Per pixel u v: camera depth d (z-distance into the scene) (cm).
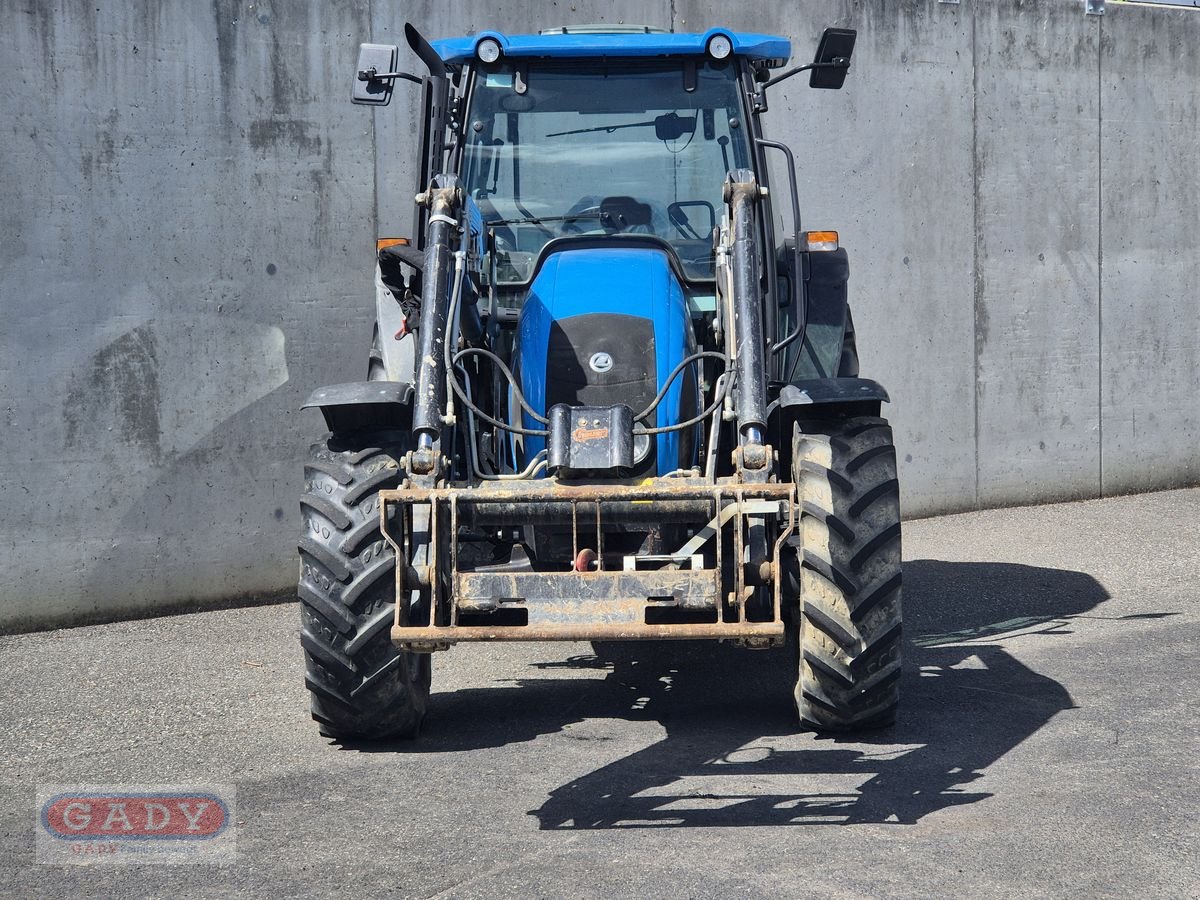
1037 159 866
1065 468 892
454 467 412
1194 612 600
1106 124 888
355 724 430
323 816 369
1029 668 514
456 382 406
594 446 379
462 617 387
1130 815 353
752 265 411
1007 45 851
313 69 689
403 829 356
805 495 410
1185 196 919
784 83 793
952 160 839
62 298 632
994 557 739
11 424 622
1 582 624
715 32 499
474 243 470
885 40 814
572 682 518
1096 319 895
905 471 841
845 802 369
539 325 438
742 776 394
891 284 827
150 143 650
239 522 679
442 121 464
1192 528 801
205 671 551
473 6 728
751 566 364
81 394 638
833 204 808
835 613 404
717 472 451
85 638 617
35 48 623
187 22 657
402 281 504
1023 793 372
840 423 426
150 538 656
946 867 320
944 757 408
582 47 502
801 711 425
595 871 323
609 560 396
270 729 464
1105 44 882
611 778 396
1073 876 314
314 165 691
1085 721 441
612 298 439
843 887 309
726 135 510
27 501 627
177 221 658
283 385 687
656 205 507
